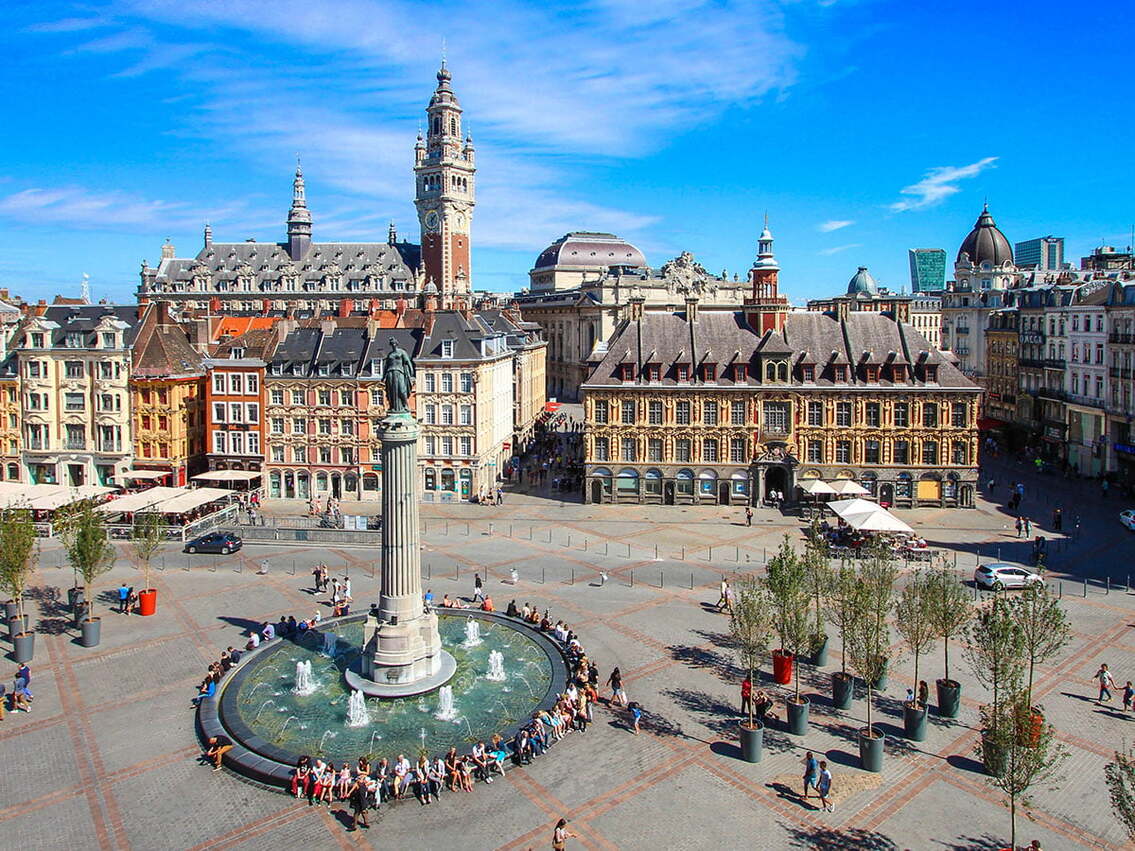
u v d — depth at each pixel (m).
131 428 97.69
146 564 58.94
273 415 97.88
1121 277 105.94
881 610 41.78
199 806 35.56
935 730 42.03
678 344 94.81
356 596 62.00
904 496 90.94
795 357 92.69
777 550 74.62
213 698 44.59
